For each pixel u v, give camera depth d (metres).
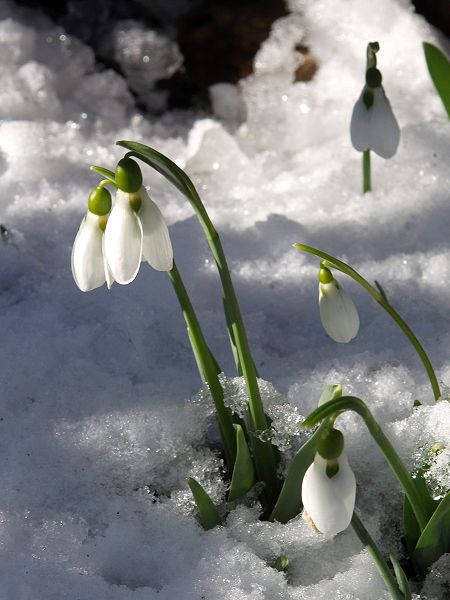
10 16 1.01
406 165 0.83
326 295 0.62
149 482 0.68
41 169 0.86
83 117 0.94
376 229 0.80
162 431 0.69
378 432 0.58
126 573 0.65
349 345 0.74
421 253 0.79
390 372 0.71
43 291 0.77
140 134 0.94
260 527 0.65
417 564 0.65
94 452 0.68
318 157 0.90
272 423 0.66
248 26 0.99
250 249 0.79
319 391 0.71
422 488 0.63
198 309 0.76
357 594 0.64
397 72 0.96
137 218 0.58
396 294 0.77
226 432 0.66
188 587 0.64
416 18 0.99
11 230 0.80
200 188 0.87
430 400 0.70
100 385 0.71
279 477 0.67
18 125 0.88
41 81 0.94
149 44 1.00
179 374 0.72
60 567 0.65
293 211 0.82
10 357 0.72
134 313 0.75
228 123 0.96
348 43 0.98
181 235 0.79
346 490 0.57
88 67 0.99
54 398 0.70
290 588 0.64
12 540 0.66
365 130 0.71
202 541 0.65
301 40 0.98
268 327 0.76
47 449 0.68
